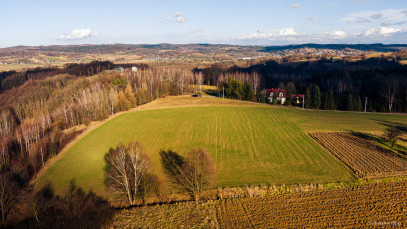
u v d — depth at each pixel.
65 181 50.34
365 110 98.44
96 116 89.69
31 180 52.25
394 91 104.38
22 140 77.31
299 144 61.50
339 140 62.31
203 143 64.75
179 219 36.19
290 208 37.72
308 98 109.19
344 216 35.25
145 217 37.06
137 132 73.81
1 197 39.34
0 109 114.75
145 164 48.47
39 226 36.66
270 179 46.19
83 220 36.91
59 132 78.25
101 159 58.69
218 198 41.50
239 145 62.72
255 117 85.56
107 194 45.31
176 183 46.75
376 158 51.62
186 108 98.75
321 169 48.78
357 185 42.62
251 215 36.50
